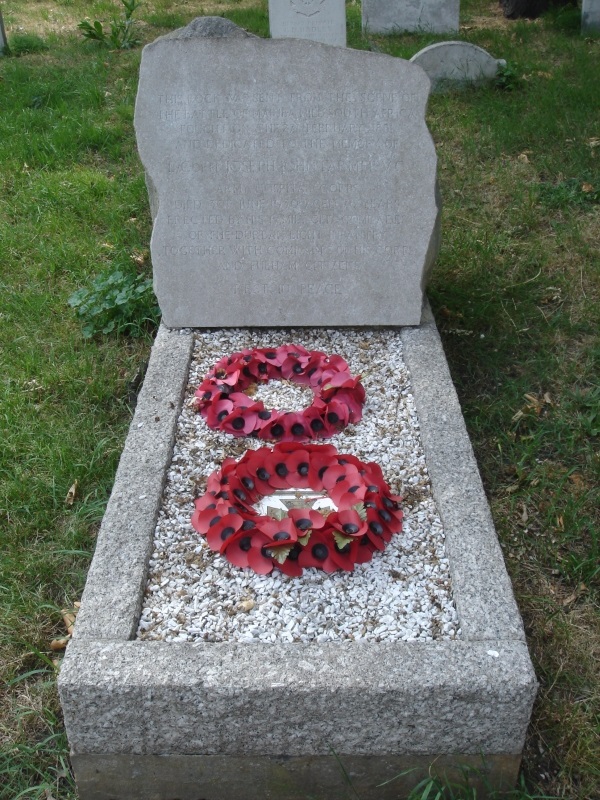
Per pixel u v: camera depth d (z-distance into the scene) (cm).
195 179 211
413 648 127
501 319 247
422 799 122
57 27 569
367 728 124
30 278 268
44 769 137
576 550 176
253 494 164
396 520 155
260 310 224
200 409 192
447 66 406
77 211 310
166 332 224
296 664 124
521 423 211
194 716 123
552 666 150
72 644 129
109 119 391
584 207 303
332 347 220
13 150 356
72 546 175
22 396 214
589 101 387
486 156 343
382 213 213
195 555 151
